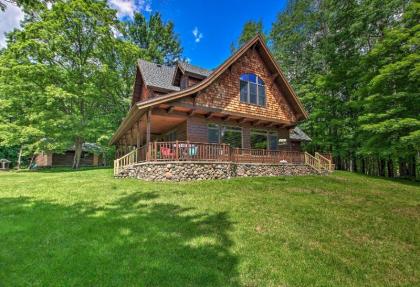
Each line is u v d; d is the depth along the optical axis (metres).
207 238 4.46
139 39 31.72
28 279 3.04
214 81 13.88
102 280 3.07
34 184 9.59
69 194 7.57
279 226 5.29
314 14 25.38
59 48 20.34
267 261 3.79
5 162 30.20
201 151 12.08
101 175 13.81
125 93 24.61
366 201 8.00
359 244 4.64
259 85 15.92
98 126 21.23
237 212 6.08
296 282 3.33
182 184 9.60
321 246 4.46
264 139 16.81
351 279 3.51
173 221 5.25
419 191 11.02
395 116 15.64
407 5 16.83
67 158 29.83
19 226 4.70
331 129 22.77
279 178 12.12
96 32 20.98
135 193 7.77
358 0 20.50
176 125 15.32
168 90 14.62
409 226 5.69
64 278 3.08
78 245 3.95
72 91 20.30
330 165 17.47
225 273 3.40
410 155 15.88
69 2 19.58
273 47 30.69
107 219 5.20
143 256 3.69
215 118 14.61
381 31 18.97
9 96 19.66
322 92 22.95
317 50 24.78
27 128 18.61
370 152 16.69
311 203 7.32
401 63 14.51
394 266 3.94
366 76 17.77
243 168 12.93
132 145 21.91
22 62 19.52
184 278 3.21
